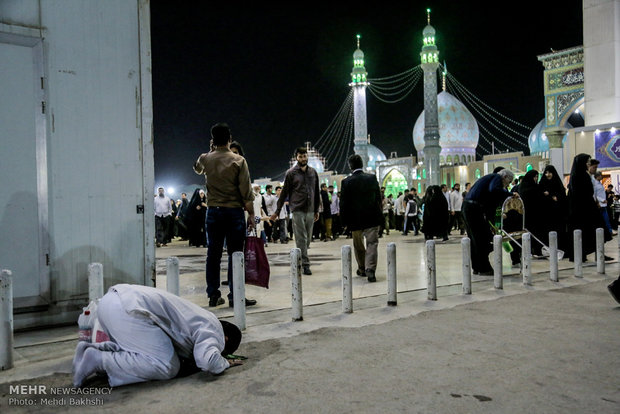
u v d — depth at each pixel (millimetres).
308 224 8117
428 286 5793
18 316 4676
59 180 4871
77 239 4961
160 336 3250
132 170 5266
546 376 3244
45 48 4797
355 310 5305
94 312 3391
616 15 21859
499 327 4508
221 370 3275
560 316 4922
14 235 4660
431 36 44531
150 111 5371
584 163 9188
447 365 3479
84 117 5004
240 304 4547
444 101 69125
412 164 61344
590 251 9156
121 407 2848
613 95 21875
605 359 3578
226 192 5578
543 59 34875
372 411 2736
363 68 57188
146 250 5340
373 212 7367
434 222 14961
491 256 10828
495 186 7668
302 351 3854
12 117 4652
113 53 5160
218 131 5637
